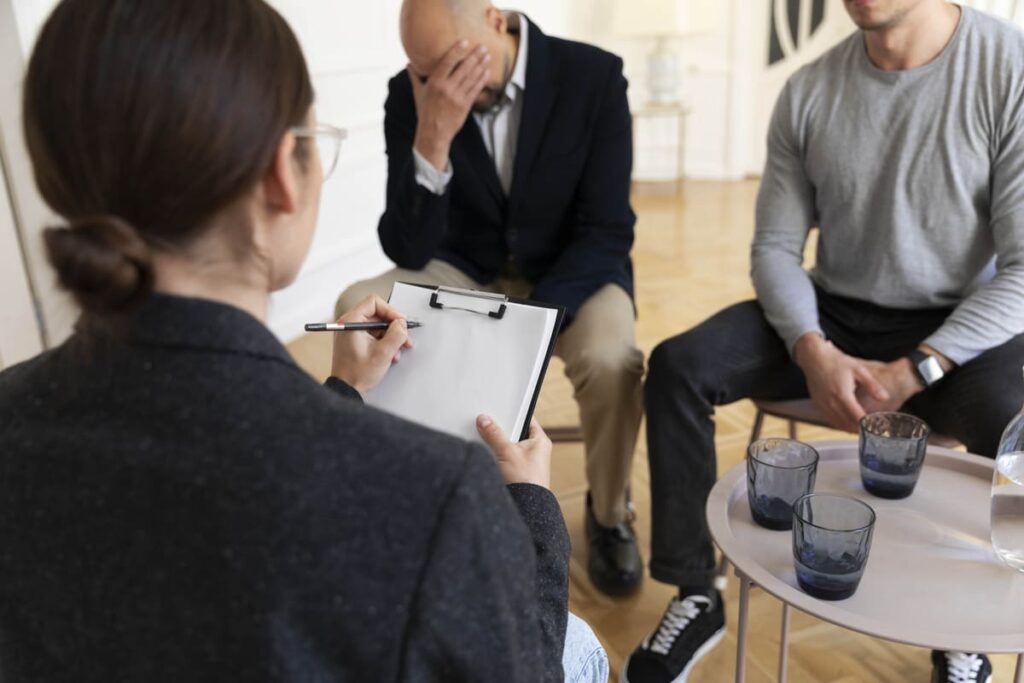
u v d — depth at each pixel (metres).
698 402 1.48
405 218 1.69
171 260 0.49
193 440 0.46
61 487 0.48
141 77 0.44
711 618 1.45
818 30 5.37
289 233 0.54
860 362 1.47
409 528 0.46
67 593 0.49
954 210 1.51
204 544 0.45
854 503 0.98
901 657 1.45
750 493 1.12
